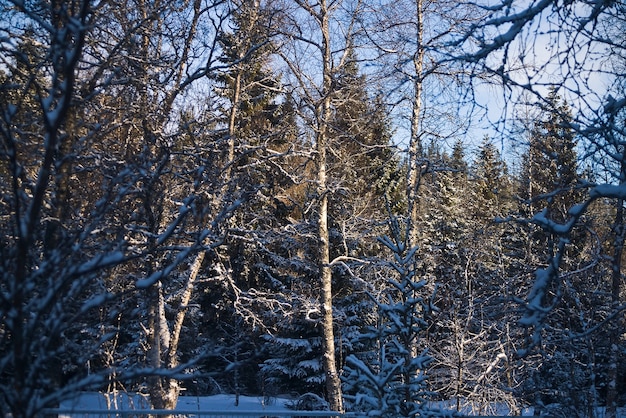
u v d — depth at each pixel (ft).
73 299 15.65
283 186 57.82
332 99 51.75
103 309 24.54
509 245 59.31
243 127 51.67
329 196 55.31
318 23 51.39
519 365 48.98
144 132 28.32
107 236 21.89
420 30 49.34
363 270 56.13
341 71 50.78
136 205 25.40
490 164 71.10
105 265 14.82
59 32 15.40
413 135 52.54
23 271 14.16
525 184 48.06
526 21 22.80
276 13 45.83
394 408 26.32
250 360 15.79
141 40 30.58
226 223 40.52
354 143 57.11
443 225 68.64
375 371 29.35
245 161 50.83
